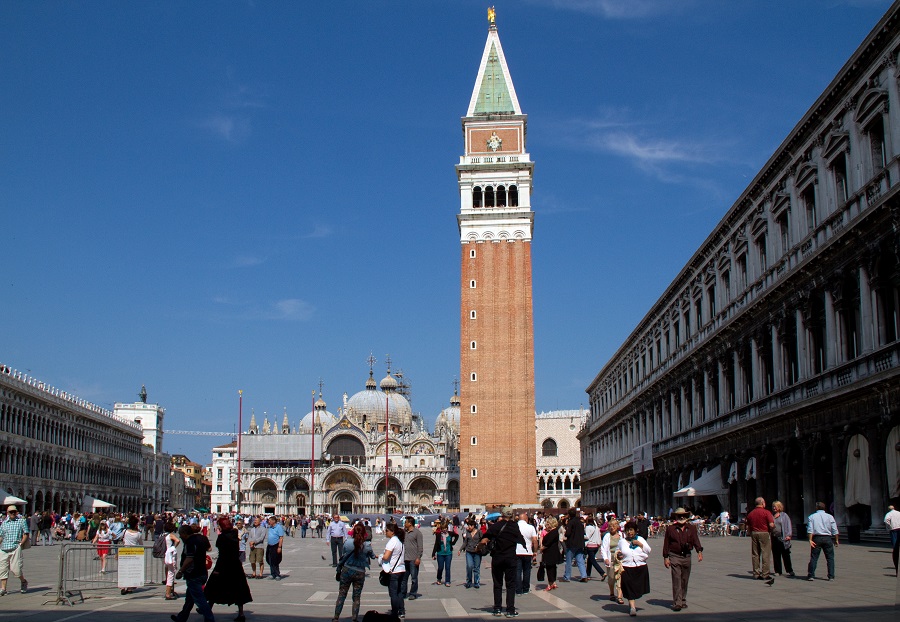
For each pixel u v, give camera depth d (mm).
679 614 28609
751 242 75500
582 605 32438
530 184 162750
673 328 104938
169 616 30422
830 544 35375
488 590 40438
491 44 172500
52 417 133750
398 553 30000
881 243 51906
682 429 98812
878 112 52969
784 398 66750
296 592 40312
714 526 73938
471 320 157250
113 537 60281
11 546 37312
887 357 51031
